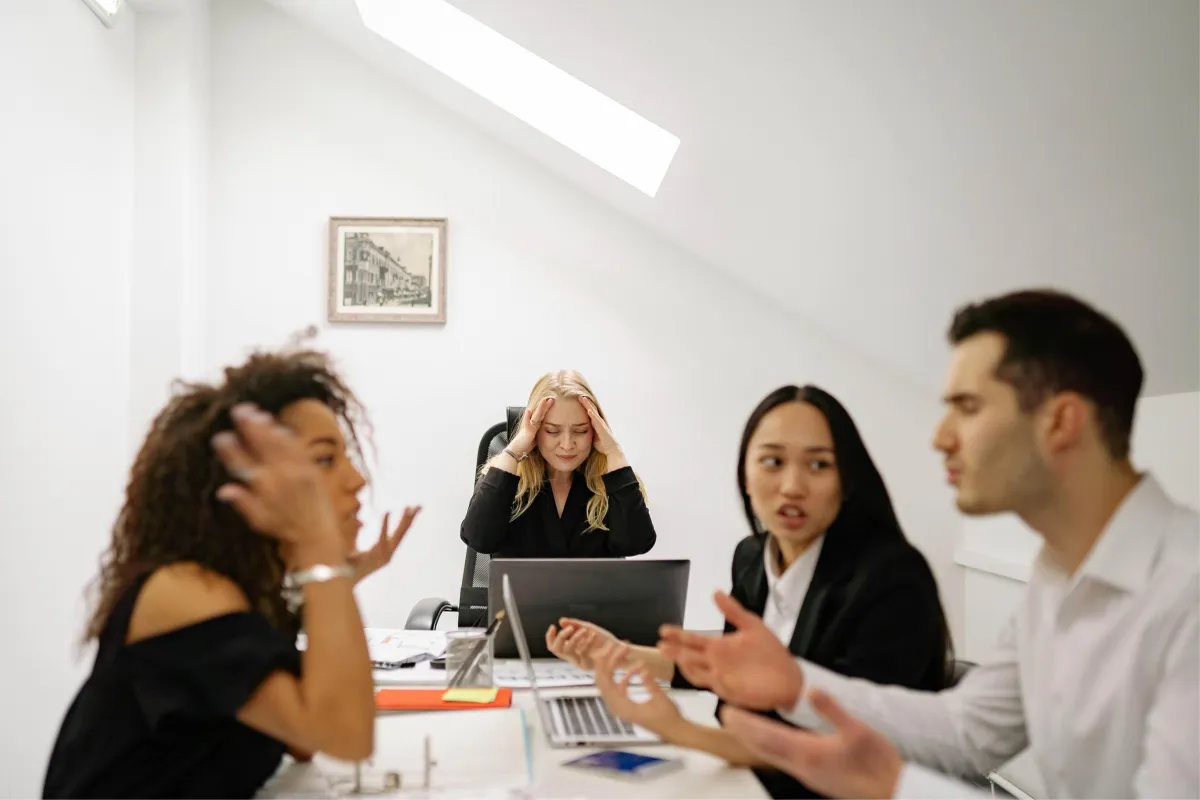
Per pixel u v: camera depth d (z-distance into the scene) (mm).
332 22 2986
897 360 2166
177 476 1100
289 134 3156
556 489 2328
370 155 3160
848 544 1303
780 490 1346
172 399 1182
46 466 2336
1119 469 1047
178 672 1009
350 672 1017
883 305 2025
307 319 3135
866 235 1877
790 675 1155
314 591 1048
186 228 2951
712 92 1908
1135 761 990
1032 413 1069
